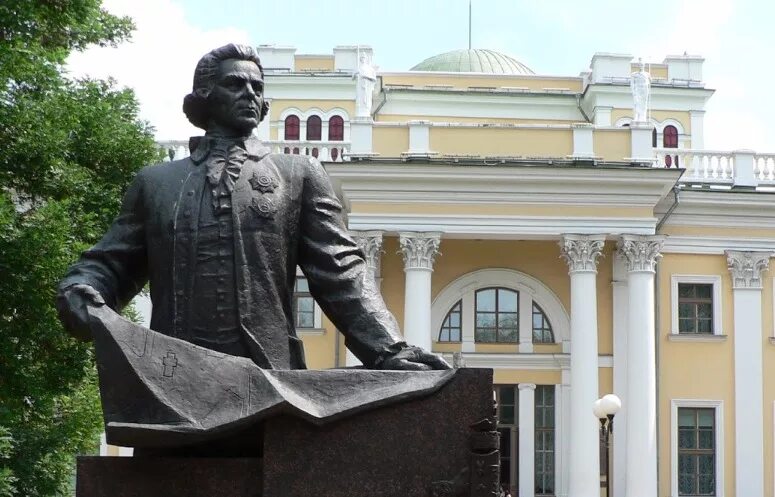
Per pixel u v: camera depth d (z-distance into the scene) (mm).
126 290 3951
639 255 28078
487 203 28000
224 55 3977
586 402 27594
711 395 29453
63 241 11391
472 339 30031
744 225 29984
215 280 3734
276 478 3502
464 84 37656
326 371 3576
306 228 3918
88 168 12898
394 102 37031
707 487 29281
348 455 3525
